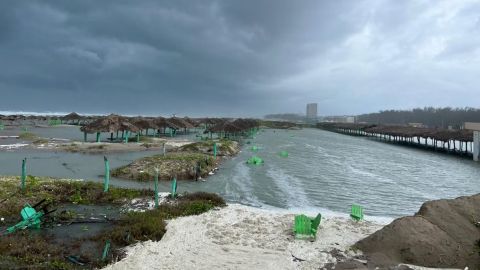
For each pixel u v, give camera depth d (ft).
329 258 48.55
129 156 148.87
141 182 98.78
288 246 52.90
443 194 103.19
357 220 67.41
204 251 50.31
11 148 158.92
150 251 49.37
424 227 51.83
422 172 146.61
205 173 113.39
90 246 50.03
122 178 102.27
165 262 46.24
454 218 56.29
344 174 132.87
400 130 299.17
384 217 75.56
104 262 45.09
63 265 42.57
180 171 108.17
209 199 77.77
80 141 195.42
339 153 212.23
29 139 196.95
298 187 103.60
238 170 127.75
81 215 64.08
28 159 132.67
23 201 68.08
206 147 166.09
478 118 508.53
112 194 76.84
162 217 63.87
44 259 44.32
